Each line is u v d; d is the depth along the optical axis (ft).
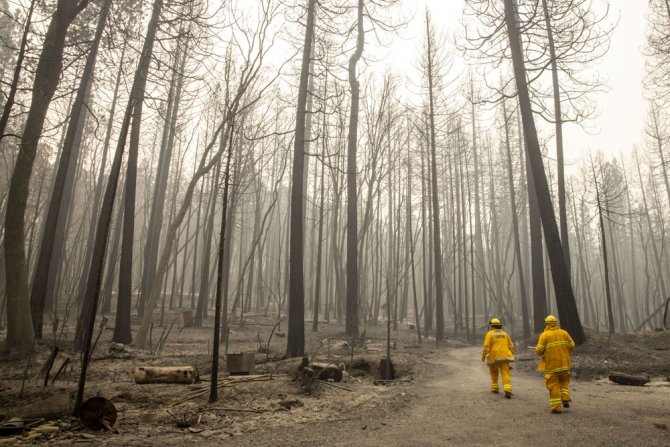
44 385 24.86
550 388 20.98
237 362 30.66
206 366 35.12
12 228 35.94
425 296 73.87
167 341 50.49
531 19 50.21
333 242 78.64
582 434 16.71
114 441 16.46
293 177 43.27
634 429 17.26
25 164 36.78
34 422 18.26
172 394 23.81
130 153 49.21
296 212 42.39
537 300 62.75
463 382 32.58
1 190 73.36
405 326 88.63
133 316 71.67
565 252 63.26
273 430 18.48
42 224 77.82
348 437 17.33
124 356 37.24
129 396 23.39
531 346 49.16
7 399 22.95
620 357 37.27
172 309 80.43
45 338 41.37
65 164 44.04
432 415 21.08
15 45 59.41
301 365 29.01
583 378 33.78
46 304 62.69
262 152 80.33
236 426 19.01
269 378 28.78
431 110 74.54
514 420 19.31
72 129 44.80
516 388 28.91
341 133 70.90
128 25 47.01
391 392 27.55
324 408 22.61
